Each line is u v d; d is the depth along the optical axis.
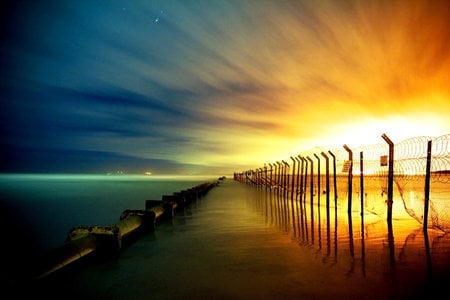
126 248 7.38
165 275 5.38
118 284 4.97
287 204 17.94
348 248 7.08
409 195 19.62
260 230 9.58
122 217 9.48
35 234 12.78
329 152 13.55
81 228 6.70
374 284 4.78
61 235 12.55
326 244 7.51
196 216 13.09
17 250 10.12
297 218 12.05
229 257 6.48
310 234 8.78
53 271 4.92
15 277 4.32
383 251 6.77
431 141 8.95
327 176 13.84
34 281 4.51
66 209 20.97
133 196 32.06
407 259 6.12
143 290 4.71
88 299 4.41
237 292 4.55
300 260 6.15
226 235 8.88
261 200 20.84
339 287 4.68
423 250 6.82
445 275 5.17
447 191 22.67
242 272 5.47
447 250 6.82
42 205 23.66
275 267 5.72
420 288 4.61
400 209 13.95
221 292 4.56
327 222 10.88
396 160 10.70
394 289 4.57
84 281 5.13
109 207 22.16
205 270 5.62
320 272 5.38
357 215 12.62
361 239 8.00
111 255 6.51
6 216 17.73
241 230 9.64
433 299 4.22
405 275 5.18
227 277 5.22
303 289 4.61
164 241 8.16
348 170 12.31
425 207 8.94
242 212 14.36
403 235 8.42
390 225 10.02
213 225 10.67
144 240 8.30
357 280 4.96
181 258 6.47
